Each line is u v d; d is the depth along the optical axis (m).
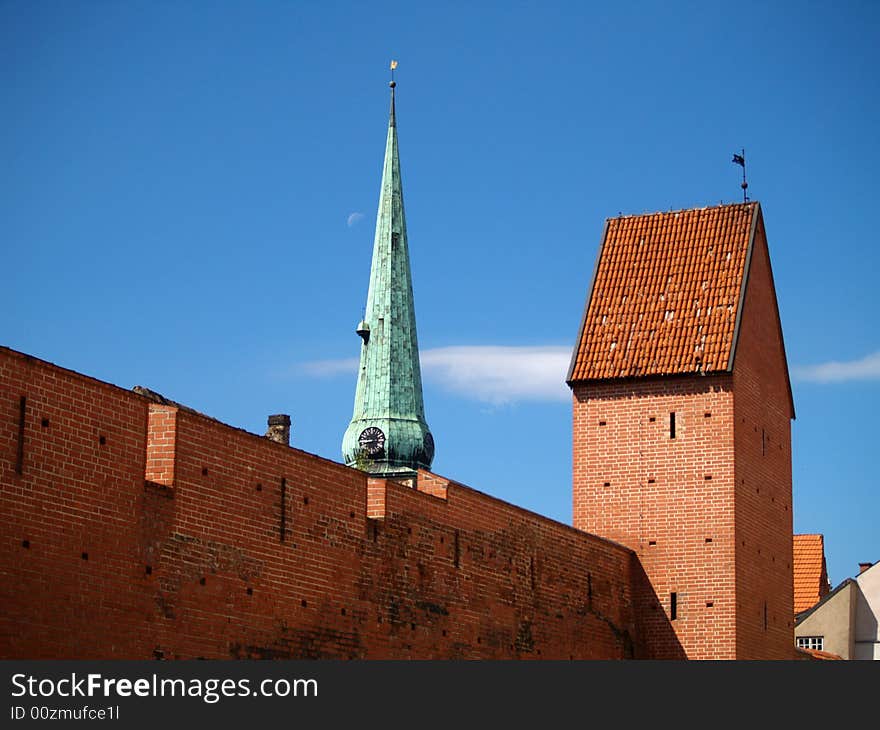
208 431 44.81
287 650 47.56
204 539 44.31
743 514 72.56
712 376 72.62
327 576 49.81
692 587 71.44
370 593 51.97
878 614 105.62
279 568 47.50
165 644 42.50
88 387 40.47
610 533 73.19
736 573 71.06
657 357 73.81
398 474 139.25
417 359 142.88
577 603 66.31
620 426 74.00
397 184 144.62
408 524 54.41
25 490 38.28
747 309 75.31
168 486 43.12
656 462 73.00
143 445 42.41
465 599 57.59
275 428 87.12
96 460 40.59
